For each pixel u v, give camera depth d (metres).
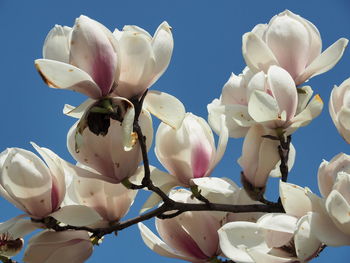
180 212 1.28
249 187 1.29
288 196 1.14
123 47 1.19
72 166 1.24
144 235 1.32
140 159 1.26
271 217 1.14
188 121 1.32
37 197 1.22
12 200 1.23
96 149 1.24
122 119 1.17
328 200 1.09
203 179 1.28
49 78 1.16
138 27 1.23
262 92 1.22
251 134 1.28
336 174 1.17
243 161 1.29
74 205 1.23
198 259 1.32
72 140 1.26
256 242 1.14
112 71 1.18
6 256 1.24
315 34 1.29
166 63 1.21
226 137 1.30
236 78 1.35
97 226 1.31
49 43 1.22
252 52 1.27
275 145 1.27
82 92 1.17
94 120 1.17
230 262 1.30
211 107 1.32
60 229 1.23
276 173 1.36
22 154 1.21
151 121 1.26
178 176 1.31
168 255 1.33
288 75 1.24
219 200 1.31
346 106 1.20
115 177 1.25
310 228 1.11
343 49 1.25
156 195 1.31
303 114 1.24
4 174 1.21
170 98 1.23
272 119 1.23
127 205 1.31
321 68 1.27
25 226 1.23
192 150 1.30
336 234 1.11
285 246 1.15
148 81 1.20
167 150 1.31
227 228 1.15
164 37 1.21
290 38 1.27
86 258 1.25
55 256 1.24
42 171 1.21
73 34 1.17
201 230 1.31
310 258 1.12
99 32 1.17
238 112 1.28
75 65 1.17
